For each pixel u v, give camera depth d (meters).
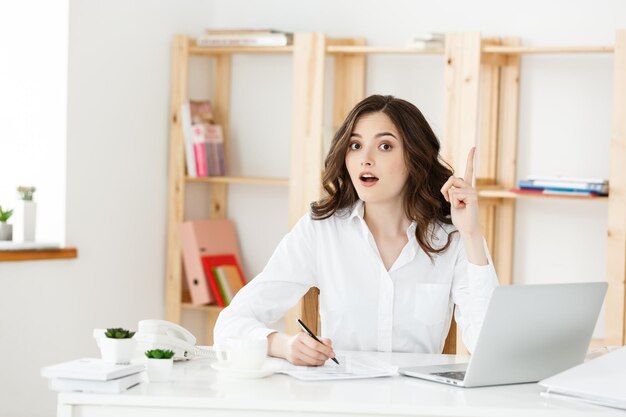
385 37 4.50
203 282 4.49
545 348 2.01
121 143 4.31
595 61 4.12
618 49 3.70
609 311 3.74
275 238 4.77
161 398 1.74
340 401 1.73
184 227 4.54
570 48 3.84
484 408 1.72
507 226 4.23
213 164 4.59
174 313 4.57
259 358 1.97
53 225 4.05
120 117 4.30
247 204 4.83
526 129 4.25
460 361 2.27
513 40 4.23
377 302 2.52
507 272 4.23
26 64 4.08
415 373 2.01
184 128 4.53
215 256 4.61
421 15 4.43
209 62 4.84
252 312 2.45
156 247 4.56
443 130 4.25
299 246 2.55
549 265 4.21
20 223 3.83
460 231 2.33
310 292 2.57
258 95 4.80
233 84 4.85
